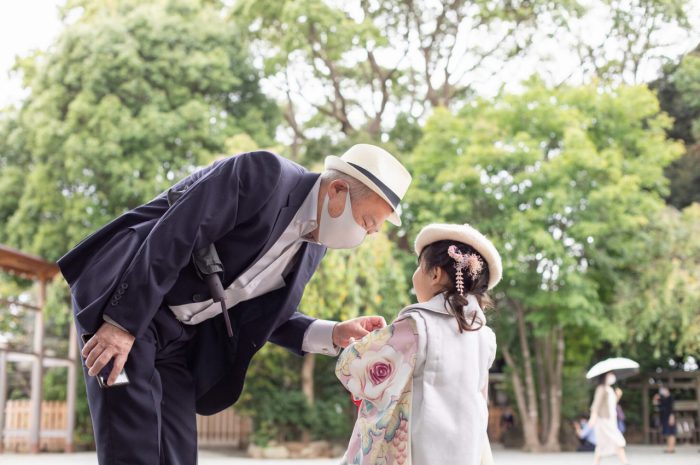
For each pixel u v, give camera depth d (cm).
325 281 1623
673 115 2572
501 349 1988
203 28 2180
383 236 1712
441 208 1847
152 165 1984
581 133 1767
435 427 271
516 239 1766
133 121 1986
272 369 1722
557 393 1936
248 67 2212
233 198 269
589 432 1634
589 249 1817
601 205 1777
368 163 293
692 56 2448
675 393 2461
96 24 2083
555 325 1864
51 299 2012
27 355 1700
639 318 1847
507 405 2383
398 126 2309
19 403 1939
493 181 1808
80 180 1977
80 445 1962
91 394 267
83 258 276
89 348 253
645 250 1852
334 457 1723
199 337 296
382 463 276
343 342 325
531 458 1623
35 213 2047
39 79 2088
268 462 1530
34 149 2052
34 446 1714
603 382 1142
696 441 2369
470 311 289
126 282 254
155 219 282
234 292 289
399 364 280
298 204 288
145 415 263
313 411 1712
